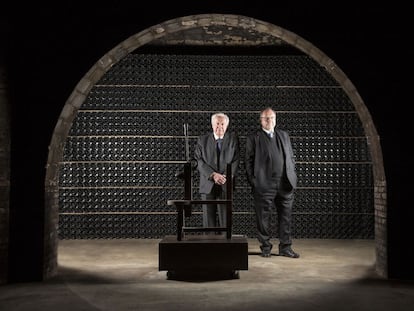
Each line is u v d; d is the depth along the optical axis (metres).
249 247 8.03
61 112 5.30
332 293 4.54
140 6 5.40
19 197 5.17
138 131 9.27
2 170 5.12
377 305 4.08
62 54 5.34
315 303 4.15
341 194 9.29
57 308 4.02
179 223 5.44
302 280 5.20
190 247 5.22
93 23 5.38
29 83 5.27
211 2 5.36
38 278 5.17
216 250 5.21
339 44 5.40
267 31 5.78
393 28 5.38
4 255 5.11
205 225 7.01
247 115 9.38
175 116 9.33
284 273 5.62
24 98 5.24
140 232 9.31
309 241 8.88
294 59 9.30
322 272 5.68
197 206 9.30
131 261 6.65
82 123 9.23
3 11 5.22
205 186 6.94
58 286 4.91
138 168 9.27
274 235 9.30
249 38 8.92
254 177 6.88
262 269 5.89
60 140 5.62
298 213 9.24
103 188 9.23
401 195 5.25
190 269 5.21
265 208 6.89
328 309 3.95
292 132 9.36
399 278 5.23
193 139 9.31
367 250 7.66
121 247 8.13
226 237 5.62
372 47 5.38
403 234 5.23
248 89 9.37
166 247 5.21
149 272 5.75
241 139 9.34
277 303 4.14
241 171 9.31
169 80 9.31
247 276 5.43
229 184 5.66
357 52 5.39
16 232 5.15
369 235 9.23
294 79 9.35
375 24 5.39
